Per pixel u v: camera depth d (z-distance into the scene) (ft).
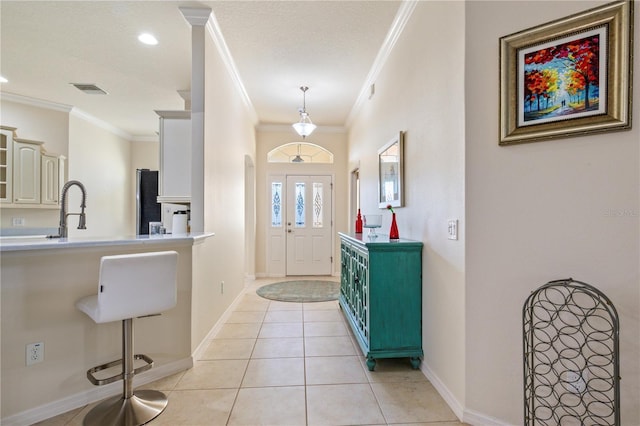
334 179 19.29
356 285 8.91
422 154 7.44
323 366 7.63
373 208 12.34
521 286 5.03
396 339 7.34
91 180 16.97
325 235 19.30
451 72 6.03
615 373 4.00
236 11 8.27
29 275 5.55
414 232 7.94
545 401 4.84
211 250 9.26
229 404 6.08
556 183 4.76
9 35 9.19
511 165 5.10
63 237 7.25
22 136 13.97
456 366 5.82
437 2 6.65
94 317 5.25
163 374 7.11
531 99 4.91
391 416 5.72
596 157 4.47
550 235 4.81
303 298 13.97
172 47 9.89
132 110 15.70
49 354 5.71
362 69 11.68
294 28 9.07
